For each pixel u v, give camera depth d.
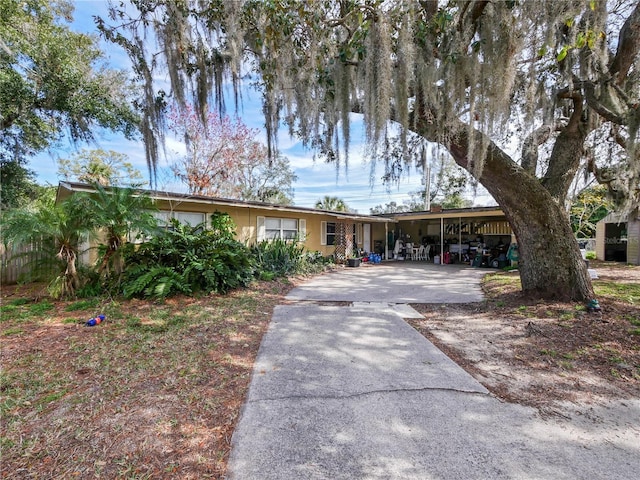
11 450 1.83
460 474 1.65
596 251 13.17
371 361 3.12
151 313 4.73
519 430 2.02
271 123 4.91
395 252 15.41
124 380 2.68
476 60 3.52
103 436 1.96
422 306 5.45
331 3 3.85
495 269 10.98
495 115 3.56
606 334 3.57
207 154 15.87
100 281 5.80
